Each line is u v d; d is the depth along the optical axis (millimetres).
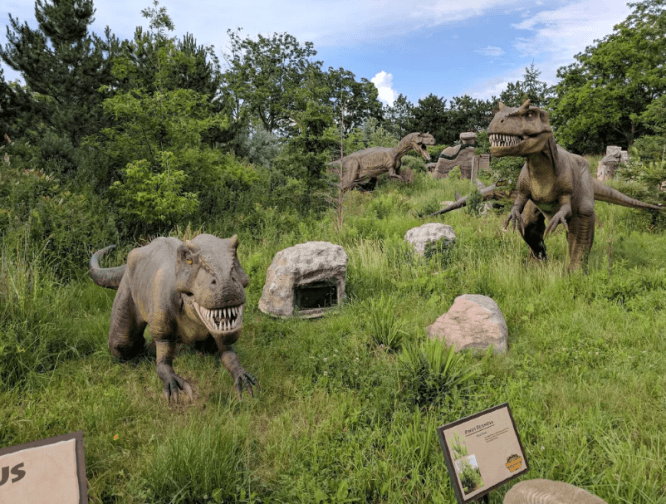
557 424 3865
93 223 8258
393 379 4422
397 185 18969
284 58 39500
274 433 3848
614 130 37531
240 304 3566
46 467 2363
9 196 8031
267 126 36469
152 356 5266
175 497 3002
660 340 5293
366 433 3807
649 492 3010
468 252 8766
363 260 8555
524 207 8422
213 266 3496
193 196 9648
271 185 13609
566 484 2617
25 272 5766
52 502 2342
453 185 19766
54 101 12117
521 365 4973
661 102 14148
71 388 4531
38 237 7426
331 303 6961
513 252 8883
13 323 5004
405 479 3303
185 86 14695
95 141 10938
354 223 10859
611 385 4473
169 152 9289
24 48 11547
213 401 4309
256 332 6047
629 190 12125
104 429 3854
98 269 5473
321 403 4289
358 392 4453
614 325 5758
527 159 7453
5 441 3629
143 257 4625
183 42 15047
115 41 12844
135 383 4656
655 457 3406
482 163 24688
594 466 3348
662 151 13336
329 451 3592
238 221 10727
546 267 8094
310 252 6719
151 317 4199
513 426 2996
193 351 5270
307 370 4906
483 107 52156
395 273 8102
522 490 2611
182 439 3404
